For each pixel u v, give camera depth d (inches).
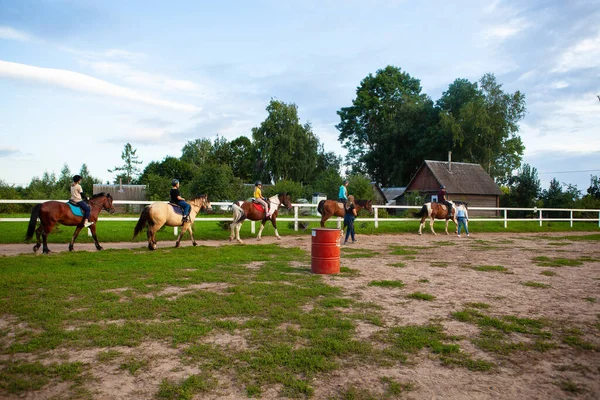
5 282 301.3
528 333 214.1
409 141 2519.7
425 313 248.7
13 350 181.6
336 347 186.2
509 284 336.5
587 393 150.3
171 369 167.3
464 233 895.7
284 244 603.5
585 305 271.3
